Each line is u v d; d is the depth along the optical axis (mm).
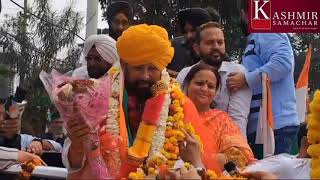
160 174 3467
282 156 3906
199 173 3492
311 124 3680
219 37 4938
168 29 16688
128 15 5617
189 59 5438
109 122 3713
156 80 3930
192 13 5418
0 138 4918
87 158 3471
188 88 4430
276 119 5066
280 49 5047
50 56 16609
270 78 4969
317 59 14539
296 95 5484
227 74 4926
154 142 3758
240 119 4828
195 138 3805
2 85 5758
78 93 3359
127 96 3941
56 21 17062
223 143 4152
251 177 3502
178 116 3883
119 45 3846
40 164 4340
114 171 3637
